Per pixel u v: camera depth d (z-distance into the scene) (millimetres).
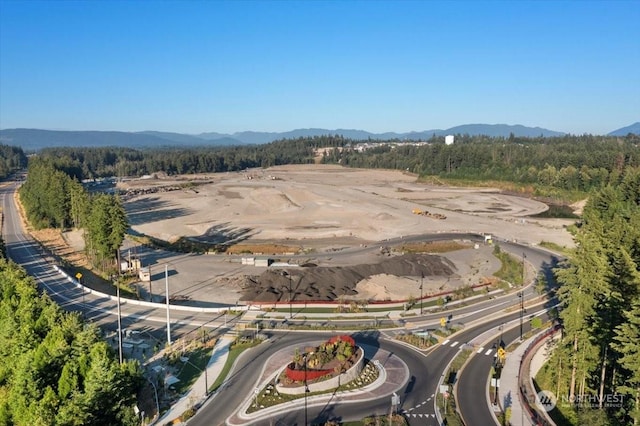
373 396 53344
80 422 43250
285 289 91625
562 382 57500
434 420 48844
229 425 47750
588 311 52531
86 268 111938
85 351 52781
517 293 91500
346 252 122625
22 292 70750
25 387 47750
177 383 56438
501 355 61219
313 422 48188
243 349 65812
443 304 84375
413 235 143125
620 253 59250
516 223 162500
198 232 149625
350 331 72688
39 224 157500
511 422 48781
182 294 91562
